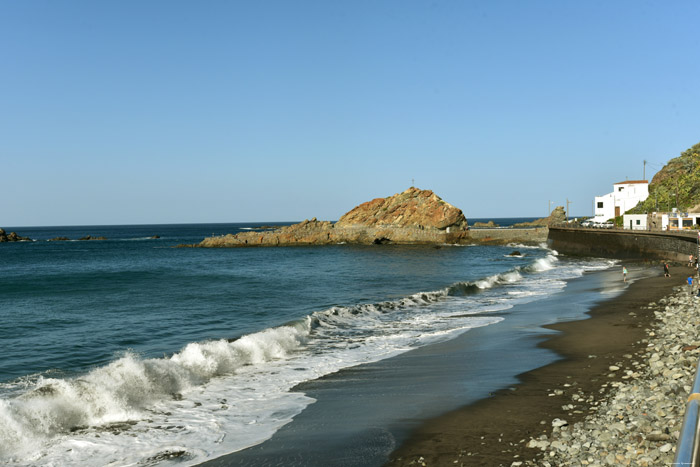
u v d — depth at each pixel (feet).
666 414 32.35
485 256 291.58
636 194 359.25
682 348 51.16
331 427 39.70
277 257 296.51
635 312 87.25
